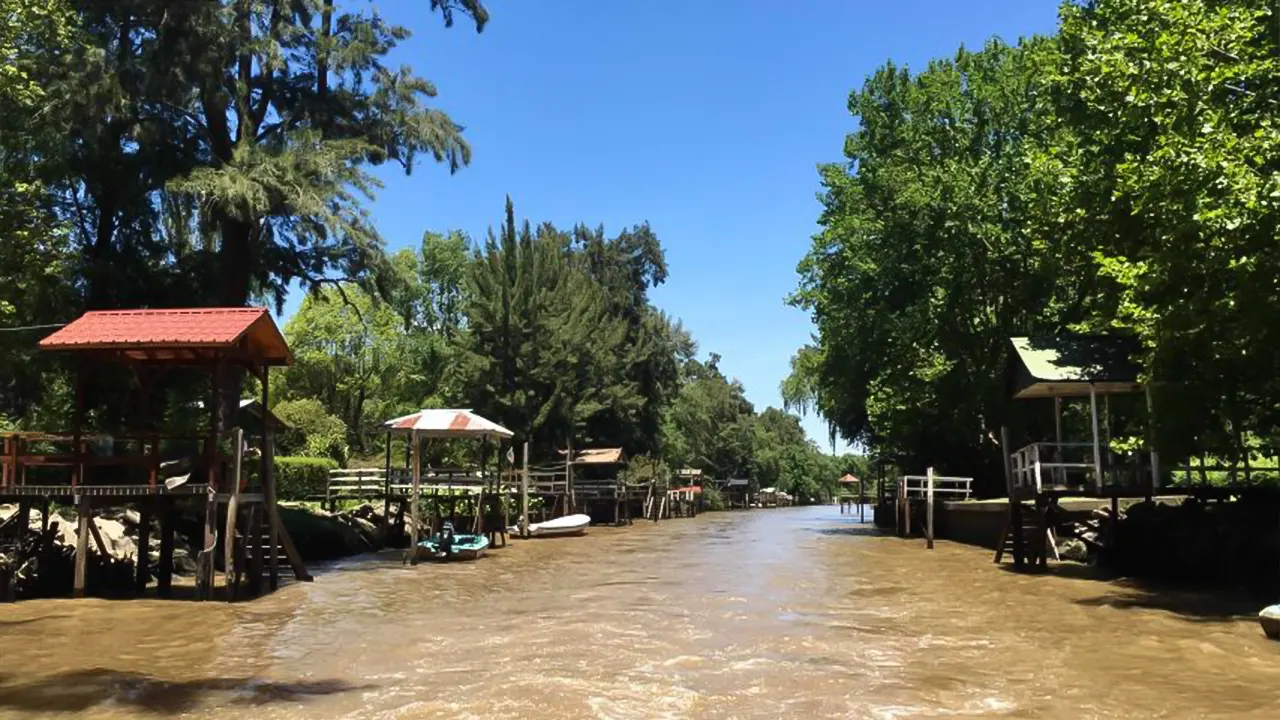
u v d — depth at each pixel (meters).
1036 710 8.80
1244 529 18.16
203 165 26.36
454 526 37.75
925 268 36.09
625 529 48.16
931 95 36.56
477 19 30.47
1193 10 15.77
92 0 25.47
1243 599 16.11
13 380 25.61
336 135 29.72
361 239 27.53
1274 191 12.88
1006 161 32.94
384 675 10.81
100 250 27.02
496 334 52.94
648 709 9.05
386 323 56.31
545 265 57.06
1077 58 21.97
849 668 10.92
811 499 113.19
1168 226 15.18
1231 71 14.59
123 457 18.02
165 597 18.33
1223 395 17.91
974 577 21.11
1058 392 23.14
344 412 54.97
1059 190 23.75
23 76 21.06
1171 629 13.23
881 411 38.72
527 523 39.81
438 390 56.75
